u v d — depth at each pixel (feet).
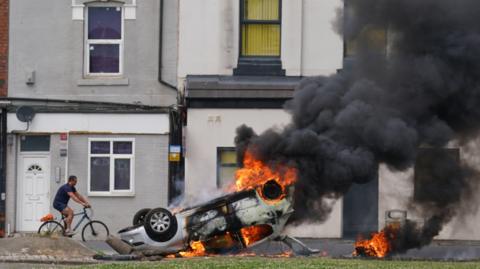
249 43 228.22
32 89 227.40
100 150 225.56
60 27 228.02
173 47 227.20
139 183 224.74
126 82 226.99
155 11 227.40
